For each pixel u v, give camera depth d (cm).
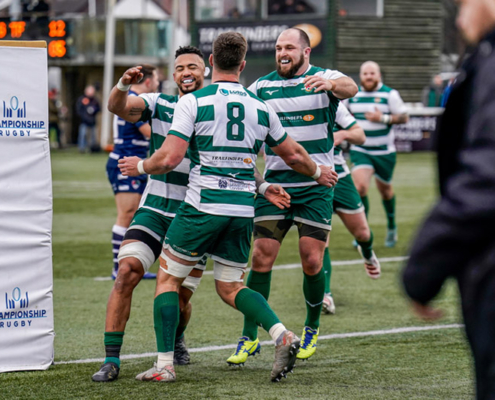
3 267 1594
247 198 1528
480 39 806
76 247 3438
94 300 2411
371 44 9506
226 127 1489
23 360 1625
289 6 9344
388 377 1594
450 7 10181
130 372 1631
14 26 6700
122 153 2609
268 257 1748
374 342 1906
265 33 9456
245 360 1698
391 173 3325
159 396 1448
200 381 1563
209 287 2648
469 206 731
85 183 6062
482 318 774
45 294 1633
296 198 1772
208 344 1892
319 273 1747
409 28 9606
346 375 1611
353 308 2323
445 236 751
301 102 1792
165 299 1534
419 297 786
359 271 2933
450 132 834
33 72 1586
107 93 9412
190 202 1509
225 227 1514
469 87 801
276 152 1591
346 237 3797
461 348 1836
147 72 2530
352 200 2289
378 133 3253
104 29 10525
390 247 3497
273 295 2523
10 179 1588
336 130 2411
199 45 9631
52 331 1650
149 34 10525
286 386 1526
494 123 740
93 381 1550
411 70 9681
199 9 9594
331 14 9269
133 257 1579
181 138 1467
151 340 1928
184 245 1509
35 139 1599
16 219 1597
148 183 1656
